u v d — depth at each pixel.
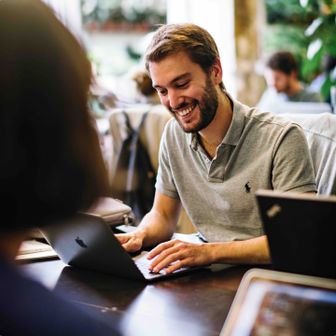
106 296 1.65
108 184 0.82
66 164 0.78
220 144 2.11
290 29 6.06
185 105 2.04
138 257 2.00
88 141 0.80
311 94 4.96
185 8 5.33
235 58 5.22
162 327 1.43
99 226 1.65
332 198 1.14
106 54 5.73
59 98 0.78
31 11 0.78
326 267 1.18
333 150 2.27
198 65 2.01
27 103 0.77
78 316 0.83
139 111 3.38
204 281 1.75
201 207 2.24
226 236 2.17
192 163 2.23
